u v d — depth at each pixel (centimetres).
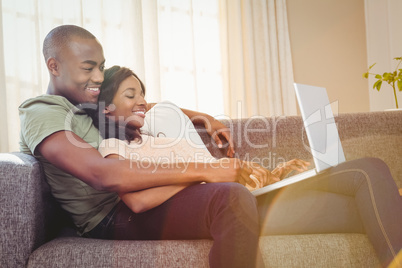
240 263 85
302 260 98
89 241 102
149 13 306
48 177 111
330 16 389
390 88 358
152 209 101
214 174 102
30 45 254
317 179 119
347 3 391
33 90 255
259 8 361
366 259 100
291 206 111
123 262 94
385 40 363
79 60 121
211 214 92
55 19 266
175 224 98
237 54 349
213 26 343
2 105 240
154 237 102
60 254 96
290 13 377
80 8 272
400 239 95
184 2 326
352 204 110
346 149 165
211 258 87
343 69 390
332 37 389
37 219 100
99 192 113
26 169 98
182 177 99
